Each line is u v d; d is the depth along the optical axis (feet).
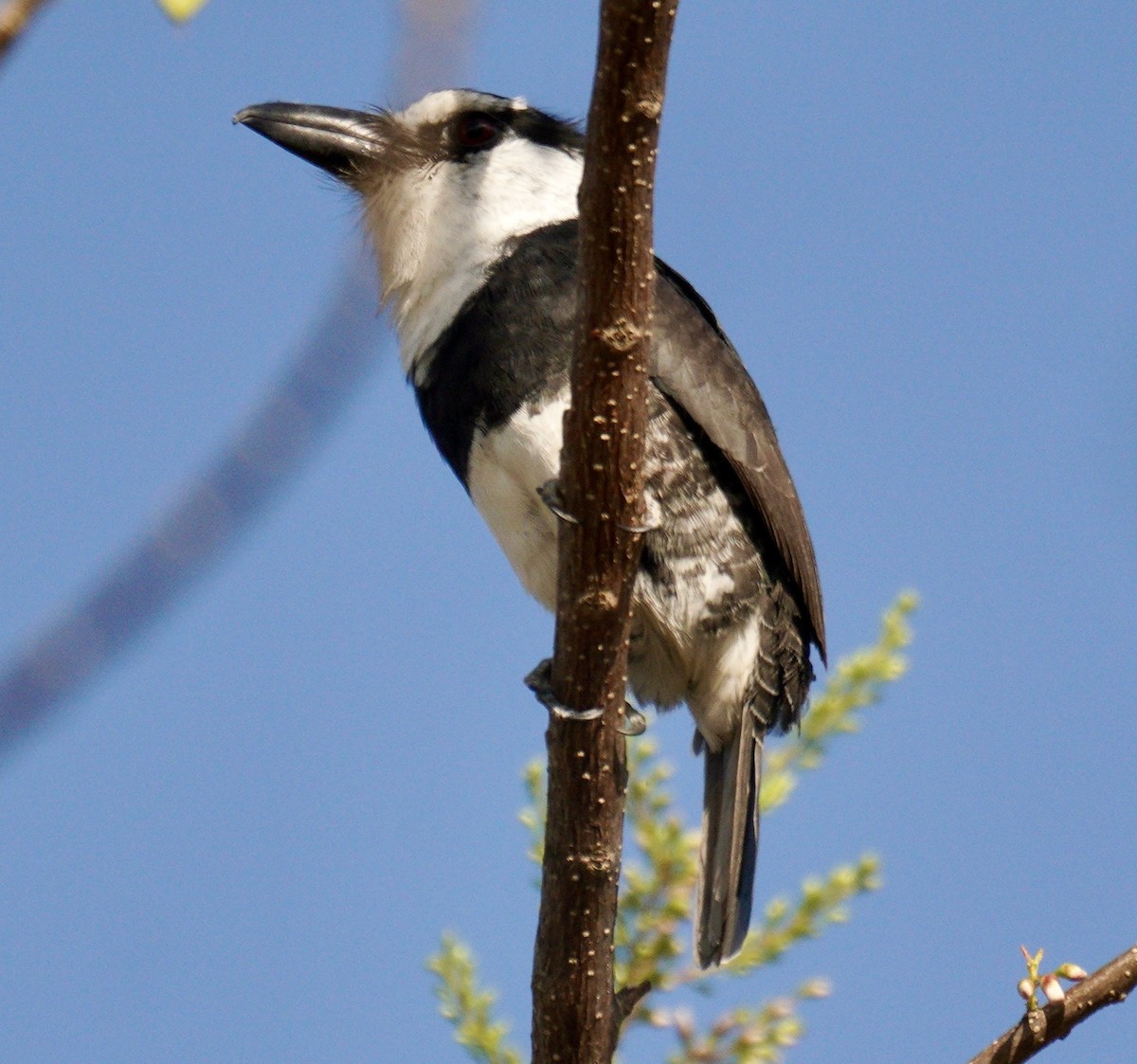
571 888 23.29
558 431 28.50
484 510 30.12
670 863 28.19
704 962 27.99
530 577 30.12
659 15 18.93
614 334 20.95
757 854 29.73
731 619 29.91
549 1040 23.52
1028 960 21.89
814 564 31.35
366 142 32.96
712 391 29.89
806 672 31.63
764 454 30.19
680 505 29.58
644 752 28.76
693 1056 26.37
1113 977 21.68
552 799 23.49
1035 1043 21.63
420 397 31.42
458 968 27.94
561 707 23.16
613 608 22.58
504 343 29.17
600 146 19.85
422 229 31.78
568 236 30.50
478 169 32.01
